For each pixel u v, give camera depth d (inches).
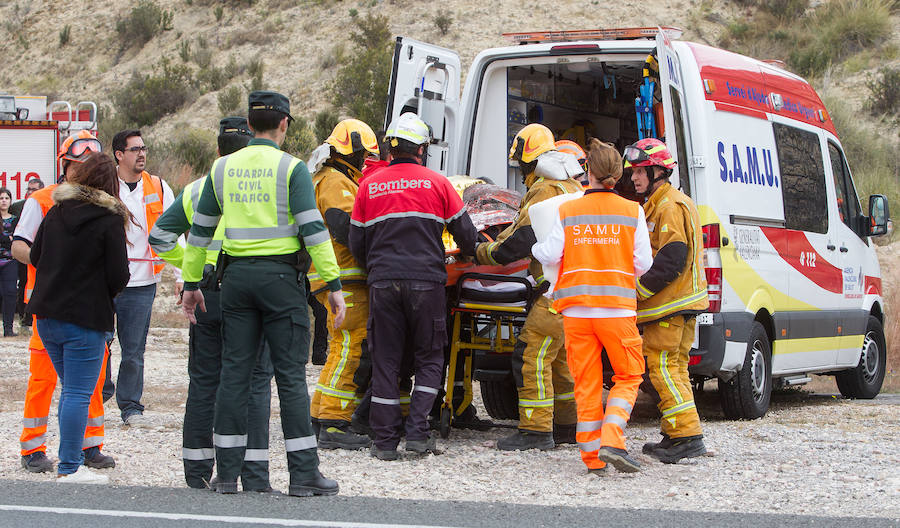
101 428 264.1
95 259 239.9
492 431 338.6
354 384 297.1
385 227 276.2
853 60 1163.9
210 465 234.8
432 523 198.7
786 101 407.5
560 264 261.6
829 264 418.3
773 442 310.2
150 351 578.6
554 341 292.2
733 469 265.9
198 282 226.2
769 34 1279.5
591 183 260.5
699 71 356.5
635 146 283.4
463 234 279.3
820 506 220.1
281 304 219.3
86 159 243.9
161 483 244.5
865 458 281.1
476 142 391.5
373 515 205.0
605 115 446.3
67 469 244.2
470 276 301.4
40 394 256.1
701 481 249.8
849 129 966.4
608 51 363.9
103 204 239.5
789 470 264.2
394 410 278.4
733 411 364.2
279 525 194.9
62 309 237.6
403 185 276.2
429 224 275.9
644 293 273.0
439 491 236.8
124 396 336.2
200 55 1582.2
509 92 394.9
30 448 257.0
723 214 350.3
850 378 453.7
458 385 331.3
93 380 244.7
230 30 1651.1
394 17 1504.7
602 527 197.2
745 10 1358.3
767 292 370.0
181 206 243.1
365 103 1222.3
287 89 1444.4
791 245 389.7
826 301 414.0
